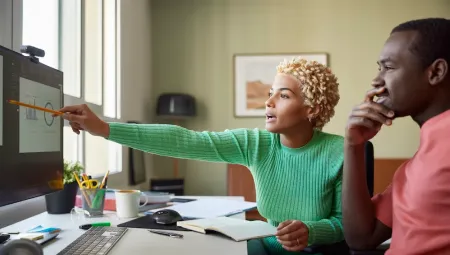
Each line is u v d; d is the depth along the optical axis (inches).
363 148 37.7
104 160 108.8
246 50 152.8
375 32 149.9
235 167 137.2
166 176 153.6
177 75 153.7
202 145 51.5
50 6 80.3
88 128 46.3
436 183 29.0
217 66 153.2
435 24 30.4
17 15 61.3
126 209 53.1
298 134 50.3
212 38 153.3
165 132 50.6
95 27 103.5
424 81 30.0
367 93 33.1
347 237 38.8
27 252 27.7
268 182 51.4
